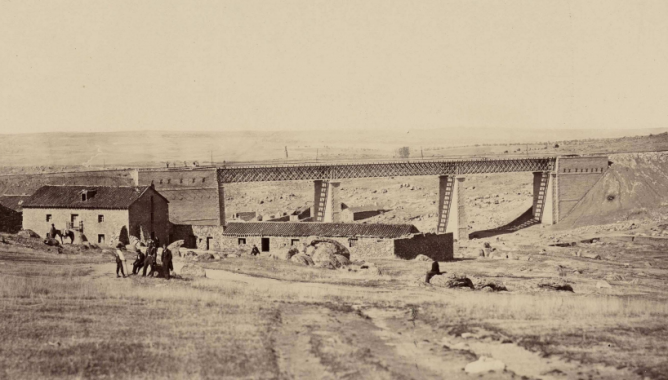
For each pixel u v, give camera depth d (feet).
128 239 364.58
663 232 505.66
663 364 126.21
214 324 148.77
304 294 201.16
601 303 191.72
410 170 572.10
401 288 226.58
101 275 214.48
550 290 242.99
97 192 378.32
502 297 203.51
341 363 121.19
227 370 114.42
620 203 584.40
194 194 565.12
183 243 367.66
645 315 174.70
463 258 390.42
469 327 155.02
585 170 605.73
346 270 277.44
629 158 618.44
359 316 169.58
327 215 571.69
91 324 142.51
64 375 109.60
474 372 118.73
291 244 353.10
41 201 376.68
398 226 352.28
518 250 444.96
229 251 352.90
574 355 131.75
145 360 118.73
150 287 190.70
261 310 168.14
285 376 112.37
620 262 390.42
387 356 129.70
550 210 595.88
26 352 120.57
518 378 115.96
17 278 189.98
